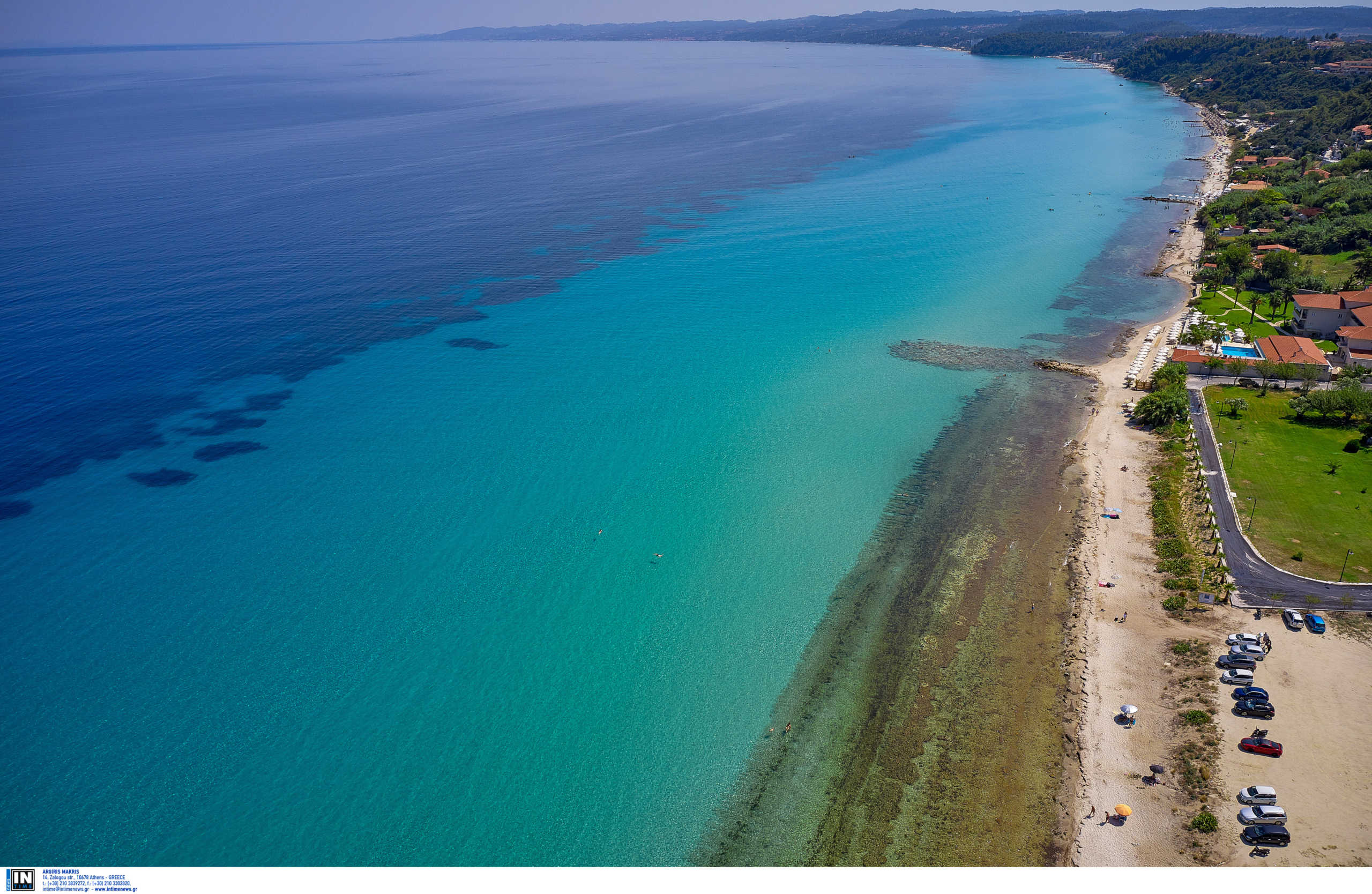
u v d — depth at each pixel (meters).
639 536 91.81
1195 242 192.75
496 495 99.81
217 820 60.66
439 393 125.19
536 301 162.50
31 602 82.62
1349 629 71.69
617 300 162.88
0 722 69.06
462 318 154.00
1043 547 87.19
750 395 123.44
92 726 68.56
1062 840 56.28
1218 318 144.38
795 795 61.56
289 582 85.38
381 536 92.38
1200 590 77.88
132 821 60.69
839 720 67.81
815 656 74.62
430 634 78.31
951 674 71.31
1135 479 98.31
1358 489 92.00
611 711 69.69
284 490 100.81
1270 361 122.00
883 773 62.69
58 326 147.25
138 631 78.88
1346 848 53.41
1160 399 109.62
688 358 136.50
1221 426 107.44
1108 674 69.56
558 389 126.19
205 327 147.88
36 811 61.50
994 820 58.28
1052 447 106.62
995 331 145.50
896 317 152.38
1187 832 55.59
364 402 122.31
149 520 94.94
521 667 74.25
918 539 89.81
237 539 91.88
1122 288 165.75
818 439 110.88
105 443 110.69
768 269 180.88
